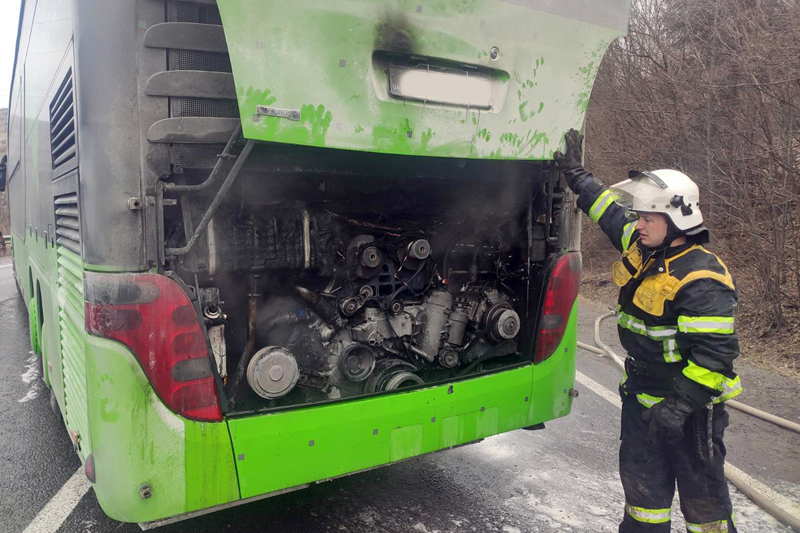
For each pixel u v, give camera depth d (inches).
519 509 128.1
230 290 112.5
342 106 91.7
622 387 105.5
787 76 254.5
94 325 87.3
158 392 87.2
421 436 111.4
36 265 184.9
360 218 132.8
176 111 88.4
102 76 84.7
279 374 100.4
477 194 141.6
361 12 90.1
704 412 93.4
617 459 152.6
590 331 301.3
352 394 123.7
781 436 164.1
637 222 100.0
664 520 101.1
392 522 123.2
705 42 326.3
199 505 90.8
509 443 162.9
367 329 126.6
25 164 213.6
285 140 87.0
